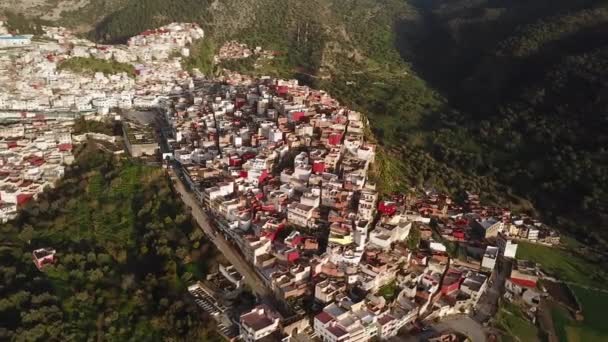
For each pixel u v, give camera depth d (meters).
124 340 188.12
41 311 195.00
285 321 192.38
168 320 193.25
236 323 193.62
